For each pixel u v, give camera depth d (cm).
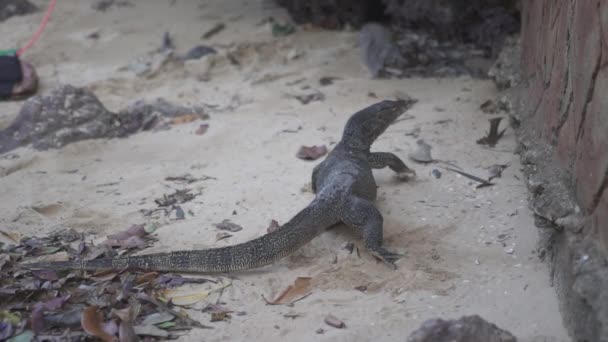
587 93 651
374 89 1340
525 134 964
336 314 693
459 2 1451
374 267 777
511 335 615
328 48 1562
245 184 987
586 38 664
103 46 1670
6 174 1062
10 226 892
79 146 1146
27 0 1995
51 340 648
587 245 618
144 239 852
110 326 659
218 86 1409
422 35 1523
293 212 901
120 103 1345
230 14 1845
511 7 1428
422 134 1120
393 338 651
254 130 1181
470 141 1084
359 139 923
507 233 827
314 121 1203
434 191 940
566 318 643
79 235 866
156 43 1661
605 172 588
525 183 879
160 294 734
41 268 757
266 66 1502
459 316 678
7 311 695
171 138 1170
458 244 812
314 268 784
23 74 1405
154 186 998
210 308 710
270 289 745
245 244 771
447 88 1329
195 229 872
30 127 1173
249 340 657
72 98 1209
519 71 1190
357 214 812
